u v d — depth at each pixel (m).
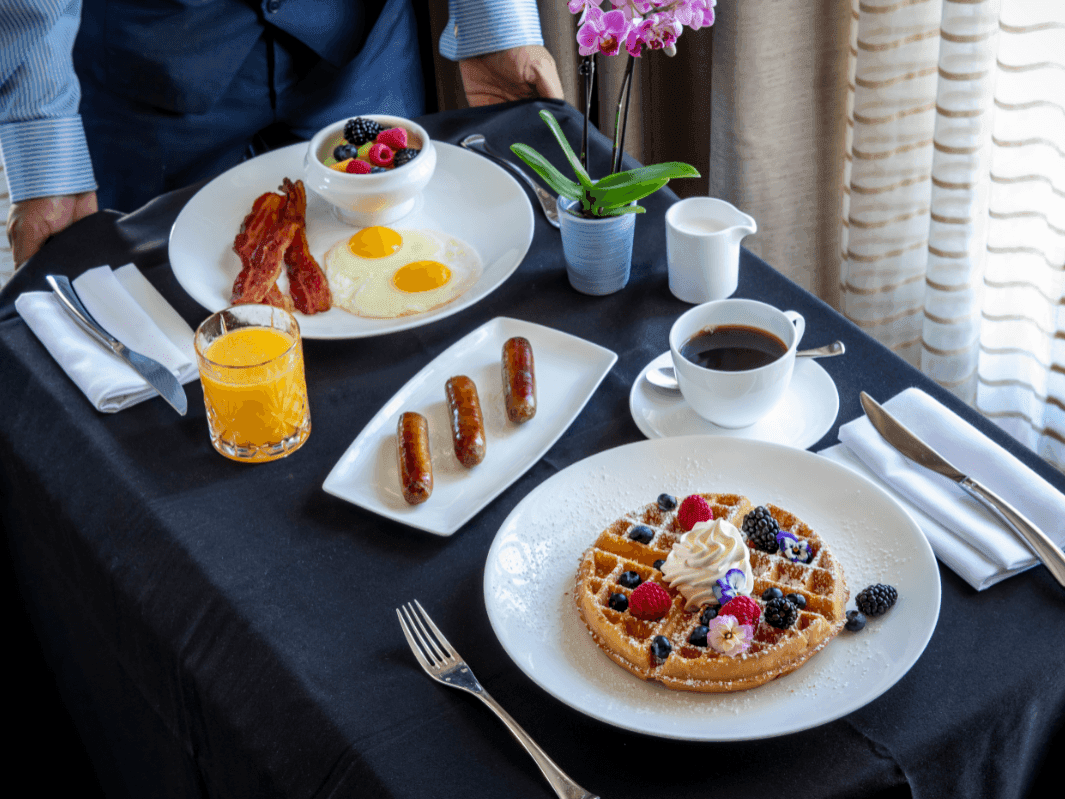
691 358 1.31
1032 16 1.89
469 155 1.84
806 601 1.02
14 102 1.83
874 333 2.56
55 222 1.88
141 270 1.70
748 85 2.40
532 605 1.08
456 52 2.19
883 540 1.09
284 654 1.08
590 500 1.19
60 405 1.45
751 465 1.20
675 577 1.05
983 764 0.98
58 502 1.34
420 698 1.02
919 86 2.18
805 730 0.95
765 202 2.60
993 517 1.12
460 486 1.27
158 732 1.35
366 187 1.66
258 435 1.32
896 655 0.96
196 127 2.32
